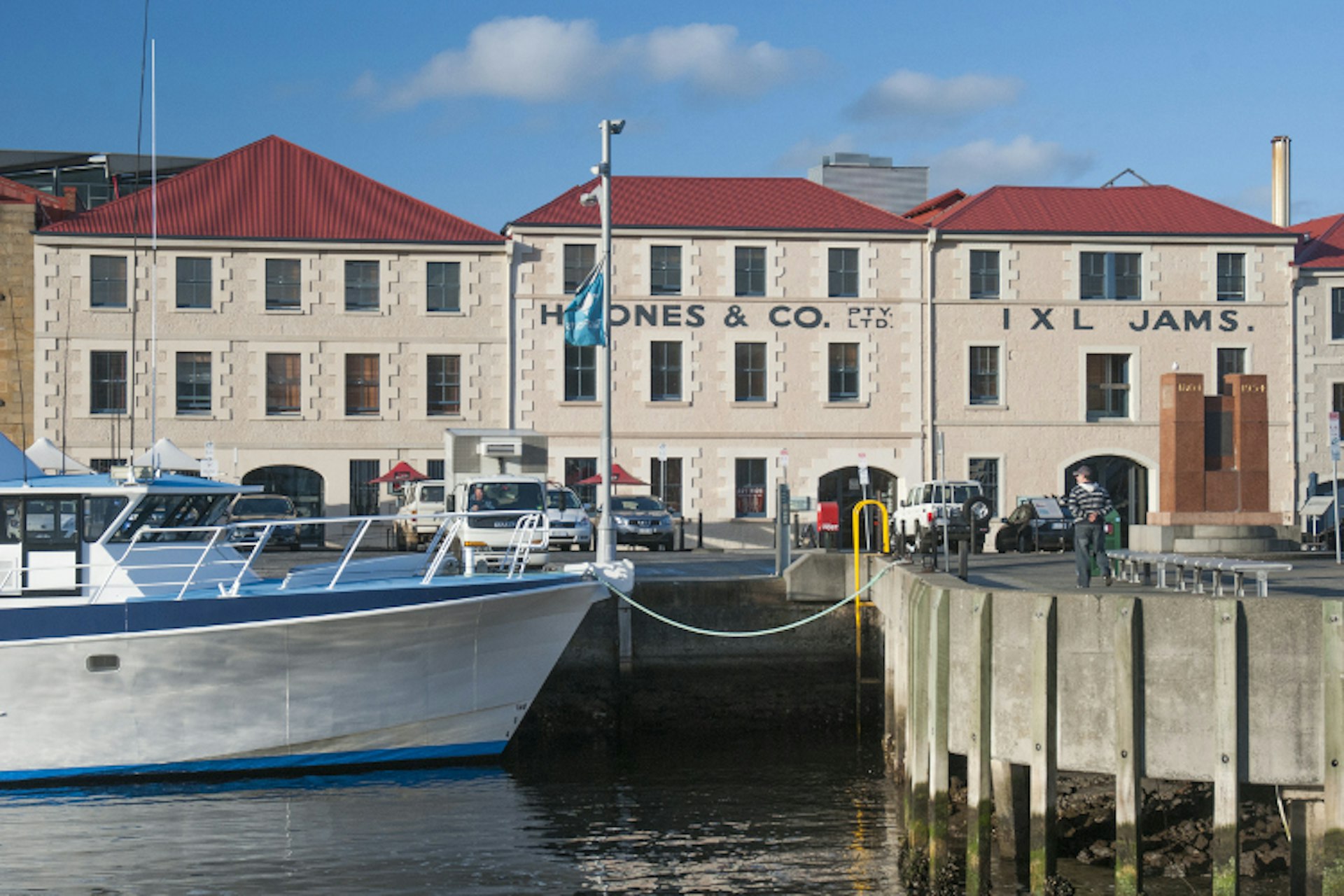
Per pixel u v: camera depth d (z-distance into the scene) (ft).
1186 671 37.91
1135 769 37.86
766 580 71.31
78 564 53.88
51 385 129.70
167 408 131.64
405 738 56.59
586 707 69.05
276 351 133.80
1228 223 143.64
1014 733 40.34
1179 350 141.90
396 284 135.33
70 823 48.80
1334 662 36.14
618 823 49.73
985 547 137.49
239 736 54.13
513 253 135.85
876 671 70.38
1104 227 142.00
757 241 138.62
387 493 134.62
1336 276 142.92
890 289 139.74
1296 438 141.59
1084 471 61.00
